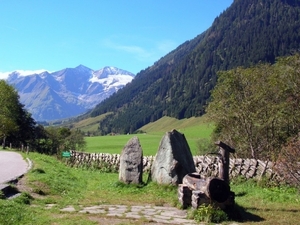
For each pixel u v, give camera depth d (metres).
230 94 33.00
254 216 12.70
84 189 20.30
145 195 18.06
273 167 17.83
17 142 71.19
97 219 11.77
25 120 74.56
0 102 66.75
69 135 71.88
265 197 16.69
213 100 35.06
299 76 29.41
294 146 16.39
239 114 31.31
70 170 31.58
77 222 11.07
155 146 87.62
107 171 32.62
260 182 19.81
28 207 13.17
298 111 29.25
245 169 21.61
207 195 12.38
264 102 30.67
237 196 17.50
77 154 37.72
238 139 33.22
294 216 12.71
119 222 11.35
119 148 88.94
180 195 14.44
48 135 71.44
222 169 13.88
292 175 16.44
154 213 13.12
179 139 20.42
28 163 28.89
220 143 13.95
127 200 16.61
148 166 29.83
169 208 14.33
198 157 25.50
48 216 11.91
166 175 19.30
